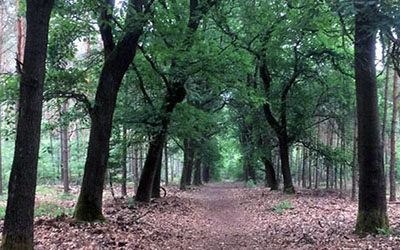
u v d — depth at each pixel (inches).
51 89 549.6
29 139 298.5
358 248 380.8
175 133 819.4
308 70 1050.7
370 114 440.1
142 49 639.1
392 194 901.2
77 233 434.6
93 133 505.7
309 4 400.8
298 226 587.5
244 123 1395.2
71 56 627.5
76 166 1565.0
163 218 657.0
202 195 1277.1
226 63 729.6
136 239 445.1
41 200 867.4
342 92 1085.1
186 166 1386.6
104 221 502.3
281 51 968.9
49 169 1610.5
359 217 451.5
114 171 817.5
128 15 482.9
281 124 1122.0
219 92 987.3
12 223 296.4
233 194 1323.8
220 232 598.5
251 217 755.4
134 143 796.6
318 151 1163.3
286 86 1090.7
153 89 807.7
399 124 1568.7
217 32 882.8
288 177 1116.5
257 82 1140.5
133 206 734.5
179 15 679.7
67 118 706.8
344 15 324.2
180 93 767.1
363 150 445.1
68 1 513.7
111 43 524.7
